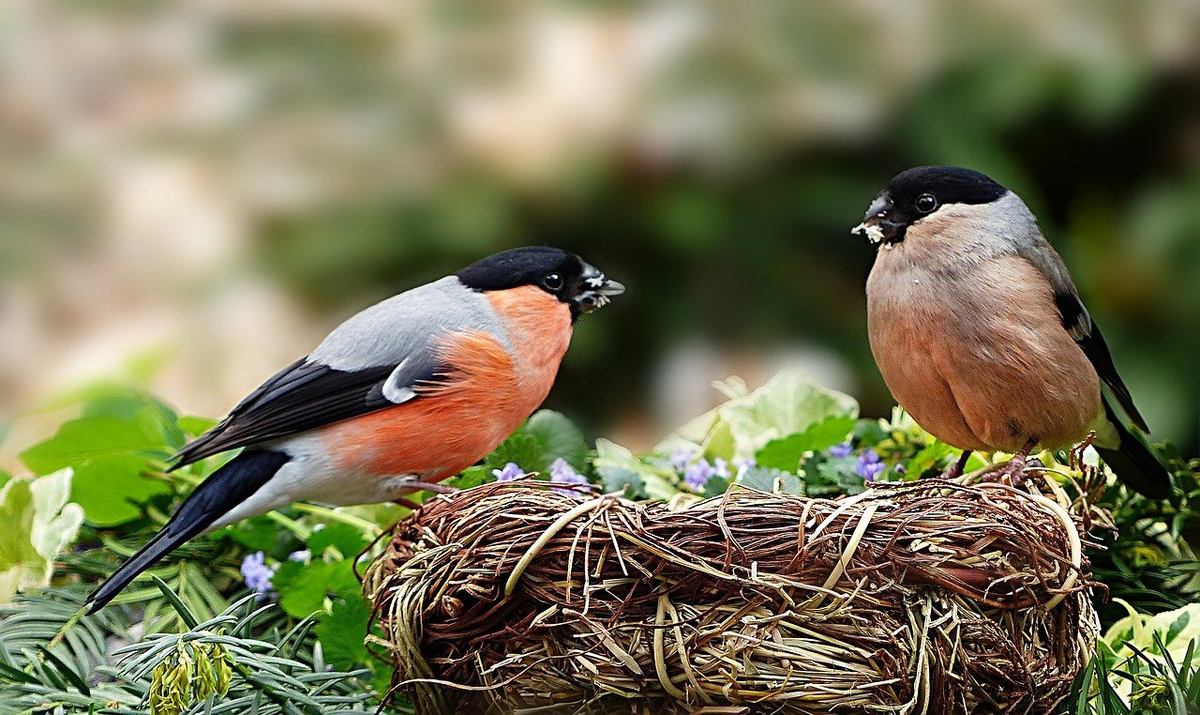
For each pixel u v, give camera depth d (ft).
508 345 19.45
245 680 16.06
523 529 15.42
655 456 23.47
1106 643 18.37
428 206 31.24
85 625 19.20
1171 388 30.37
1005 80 30.40
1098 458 20.90
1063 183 32.04
